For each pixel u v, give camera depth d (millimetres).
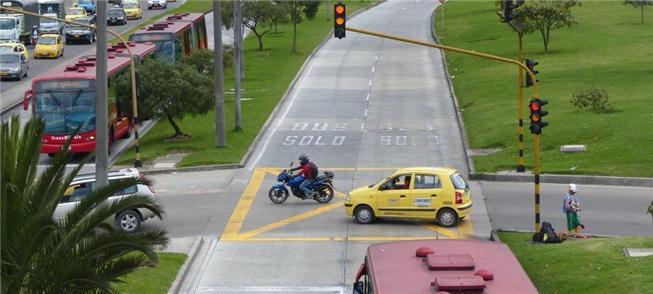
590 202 38625
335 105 65062
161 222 37344
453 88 69562
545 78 66000
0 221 16531
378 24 114250
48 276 18141
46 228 18156
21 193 18734
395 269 16438
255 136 54594
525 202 39156
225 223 37094
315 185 40125
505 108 57719
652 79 62844
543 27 81938
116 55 58844
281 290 28641
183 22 78375
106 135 34094
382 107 64062
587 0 112500
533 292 15156
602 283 25359
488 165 45156
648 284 24688
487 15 108062
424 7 135500
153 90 53062
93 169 47438
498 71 71938
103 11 33594
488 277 15625
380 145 52188
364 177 44875
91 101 50438
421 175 36094
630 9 103812
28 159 19375
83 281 18078
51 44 89438
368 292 17625
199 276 30312
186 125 58406
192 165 47594
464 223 36156
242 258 32312
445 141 52844
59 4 105688
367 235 34906
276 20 90938
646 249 28234
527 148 47625
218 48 51031
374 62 84938
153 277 28516
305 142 53344
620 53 75438
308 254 32625
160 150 51250
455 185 35750
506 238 32656
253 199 41125
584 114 52656
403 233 35031
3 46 78312
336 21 37562
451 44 91188
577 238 32062
